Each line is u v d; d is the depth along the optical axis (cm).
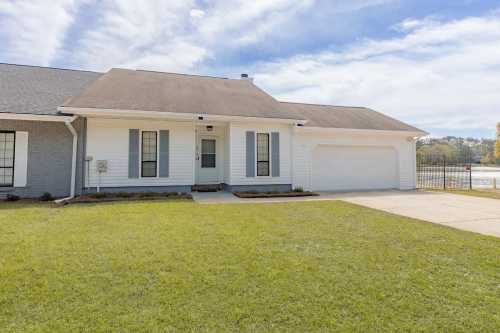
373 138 1387
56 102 1017
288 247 442
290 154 1237
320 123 1307
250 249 427
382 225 595
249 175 1178
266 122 1173
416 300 282
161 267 354
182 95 1191
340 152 1350
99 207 763
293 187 1239
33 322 237
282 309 262
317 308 265
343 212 735
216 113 1084
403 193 1234
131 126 1066
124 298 278
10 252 399
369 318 250
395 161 1431
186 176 1123
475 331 233
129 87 1162
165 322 240
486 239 498
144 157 1084
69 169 1009
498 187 1577
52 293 285
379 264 376
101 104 969
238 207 792
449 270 359
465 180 1761
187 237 485
